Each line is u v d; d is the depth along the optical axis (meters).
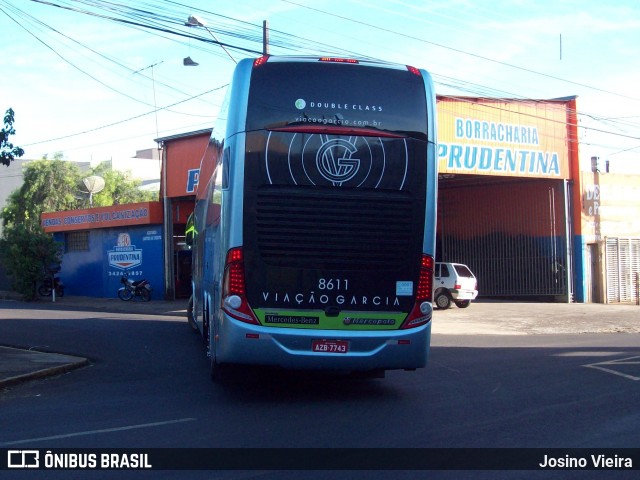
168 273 30.81
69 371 13.07
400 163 9.59
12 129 13.13
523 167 28.30
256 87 9.46
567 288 29.77
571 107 29.77
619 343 17.20
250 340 9.30
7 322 21.17
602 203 30.94
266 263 9.38
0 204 53.31
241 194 9.35
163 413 9.12
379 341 9.52
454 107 26.36
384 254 9.57
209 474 6.58
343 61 9.70
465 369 12.77
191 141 29.33
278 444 7.55
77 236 35.66
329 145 9.45
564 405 9.57
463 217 33.19
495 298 31.88
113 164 60.19
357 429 8.20
